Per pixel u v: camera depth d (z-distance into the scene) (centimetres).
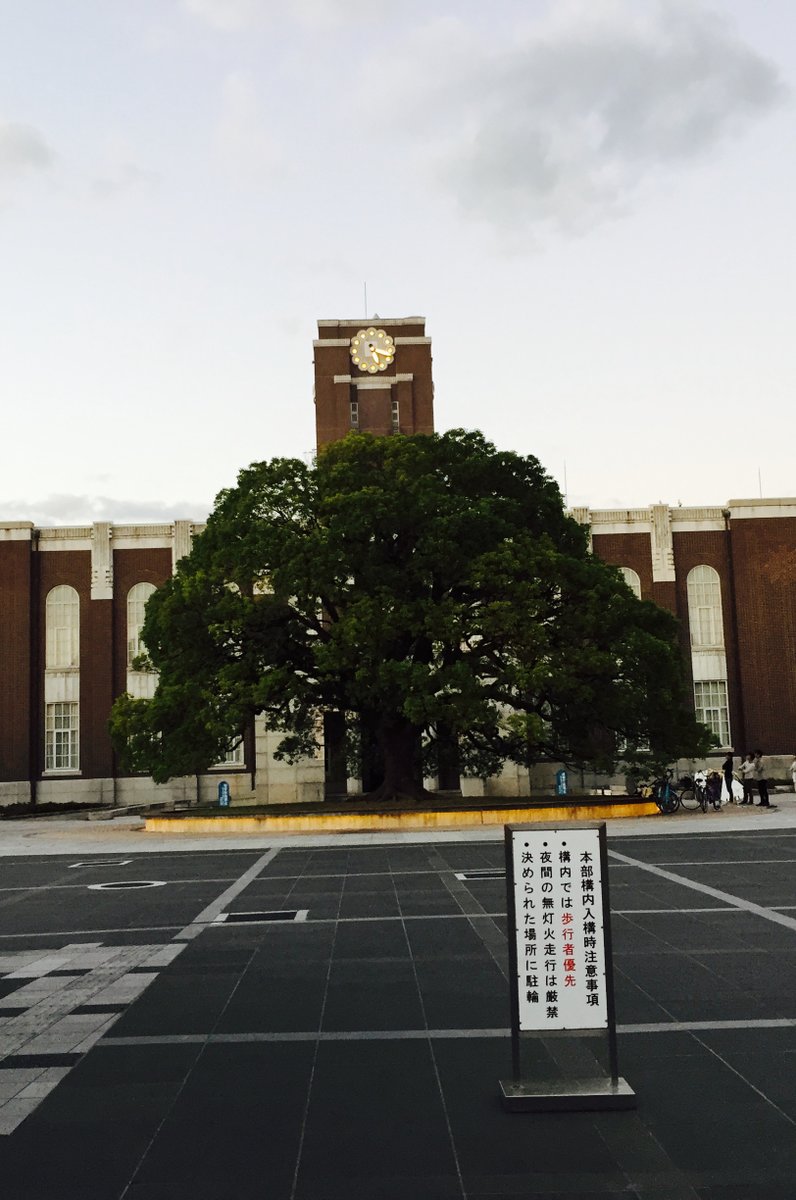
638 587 4900
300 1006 798
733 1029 702
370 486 2933
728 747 4781
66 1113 560
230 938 1120
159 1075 625
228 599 2903
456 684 2656
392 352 5491
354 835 2516
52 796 4694
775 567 4859
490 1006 786
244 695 2783
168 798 4716
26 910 1391
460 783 4578
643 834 2303
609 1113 543
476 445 3153
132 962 993
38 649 4825
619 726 2989
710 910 1229
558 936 567
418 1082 602
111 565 4875
